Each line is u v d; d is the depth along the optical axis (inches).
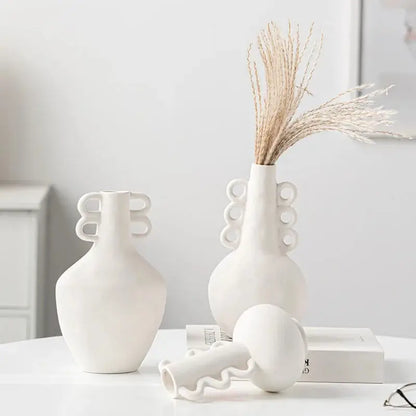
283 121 84.1
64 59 151.3
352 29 149.3
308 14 150.4
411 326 154.3
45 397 72.9
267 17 150.3
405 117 150.4
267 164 85.3
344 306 153.9
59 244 153.3
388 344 93.8
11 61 151.3
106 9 150.6
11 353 87.6
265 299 83.4
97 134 152.0
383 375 79.7
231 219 87.3
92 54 151.3
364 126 86.1
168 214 152.8
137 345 79.4
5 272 133.5
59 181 152.7
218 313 85.1
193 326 90.6
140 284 78.0
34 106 151.6
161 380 75.0
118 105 151.7
